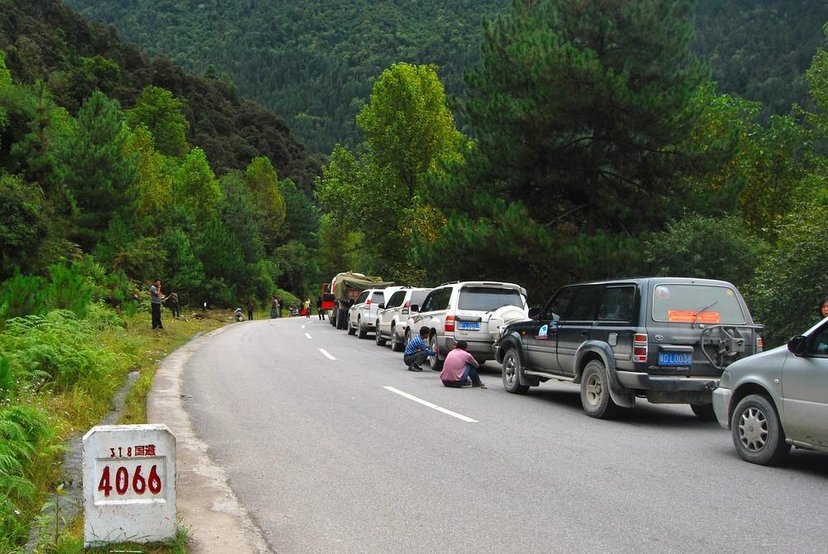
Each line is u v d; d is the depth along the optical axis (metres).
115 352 16.14
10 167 32.22
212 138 122.56
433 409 11.29
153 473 4.95
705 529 5.62
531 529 5.60
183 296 48.44
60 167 35.69
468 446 8.60
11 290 15.02
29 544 5.01
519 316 16.61
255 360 18.95
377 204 44.03
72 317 15.73
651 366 10.00
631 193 22.11
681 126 20.64
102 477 4.87
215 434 9.27
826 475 7.38
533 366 12.95
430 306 18.86
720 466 7.75
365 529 5.61
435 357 17.17
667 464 7.82
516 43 22.64
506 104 21.61
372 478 7.13
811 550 5.16
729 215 21.09
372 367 17.56
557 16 22.34
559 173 22.02
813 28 118.12
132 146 62.12
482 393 13.30
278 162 140.62
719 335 10.20
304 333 32.84
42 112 33.41
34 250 27.02
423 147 44.25
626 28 21.09
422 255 23.92
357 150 47.03
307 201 108.50
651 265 19.83
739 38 123.94
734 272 18.16
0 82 36.75
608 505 6.24
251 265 62.66
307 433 9.33
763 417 7.88
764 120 81.88
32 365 10.52
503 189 23.22
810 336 7.51
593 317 11.33
